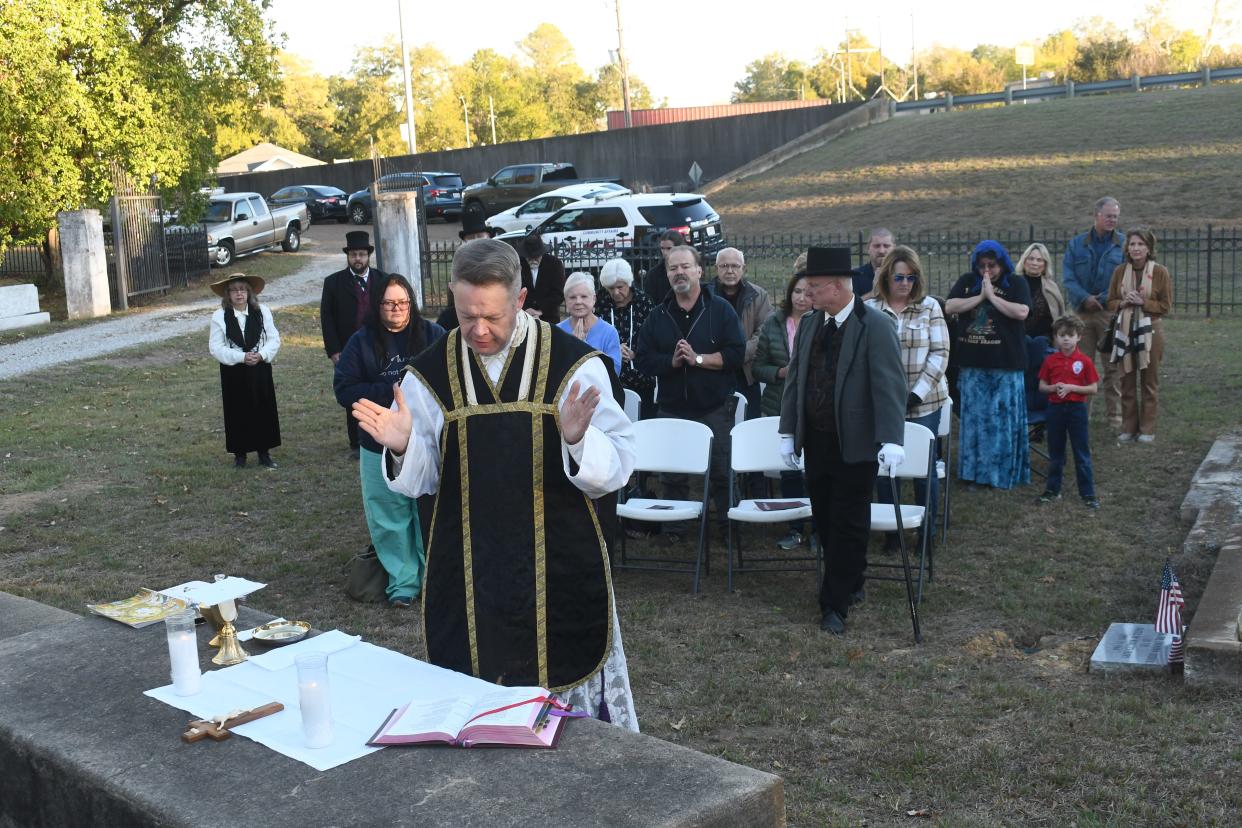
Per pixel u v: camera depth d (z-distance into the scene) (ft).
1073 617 18.84
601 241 66.33
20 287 62.75
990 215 83.41
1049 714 15.01
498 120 339.57
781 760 14.17
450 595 9.98
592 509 10.09
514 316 9.86
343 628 19.47
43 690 9.11
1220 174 82.84
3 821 8.63
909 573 18.04
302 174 153.07
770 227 91.20
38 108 64.90
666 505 21.83
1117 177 86.74
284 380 44.70
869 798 13.10
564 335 10.11
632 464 10.16
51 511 27.35
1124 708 15.08
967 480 27.50
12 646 10.13
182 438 35.53
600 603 10.14
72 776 7.80
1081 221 78.38
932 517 21.45
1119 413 32.58
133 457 32.94
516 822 6.84
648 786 7.25
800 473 24.35
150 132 70.18
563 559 9.94
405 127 127.44
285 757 7.80
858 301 18.28
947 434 23.43
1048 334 29.14
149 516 27.07
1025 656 17.29
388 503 20.24
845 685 16.34
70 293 64.85
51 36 64.39
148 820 7.22
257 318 30.94
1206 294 55.93
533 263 29.19
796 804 12.95
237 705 8.67
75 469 31.63
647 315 24.99
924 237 79.82
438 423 10.05
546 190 107.14
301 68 318.86
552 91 380.99
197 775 7.59
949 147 105.70
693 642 18.35
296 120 315.17
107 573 22.98
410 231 60.49
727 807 7.05
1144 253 30.09
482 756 7.70
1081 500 25.68
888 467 17.51
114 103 67.97
